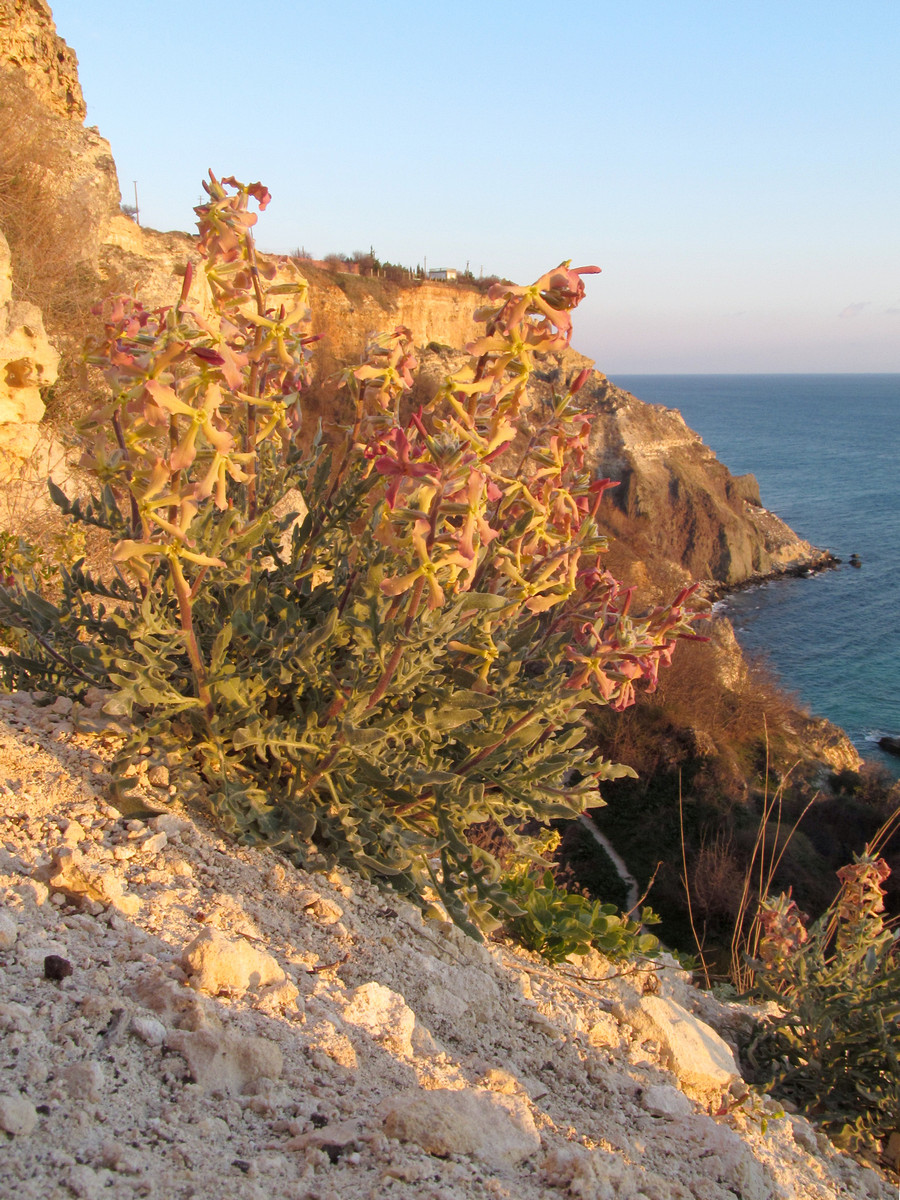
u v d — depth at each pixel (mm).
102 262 13648
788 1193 2617
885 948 4375
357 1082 1952
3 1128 1325
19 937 1883
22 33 15383
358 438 3100
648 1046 3250
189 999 1836
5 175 10711
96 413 2375
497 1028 2801
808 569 70250
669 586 50625
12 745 2760
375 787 3004
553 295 2395
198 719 2984
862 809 27656
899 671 51531
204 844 2713
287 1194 1446
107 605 5055
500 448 2387
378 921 2953
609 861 23156
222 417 2455
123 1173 1345
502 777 3027
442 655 3076
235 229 2600
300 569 3523
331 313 49094
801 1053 3842
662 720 27266
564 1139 2186
